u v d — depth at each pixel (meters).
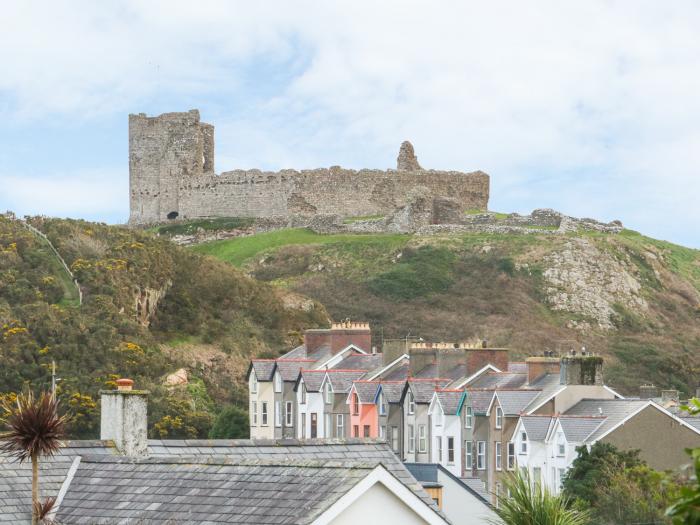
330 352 115.56
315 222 193.00
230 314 138.62
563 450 82.88
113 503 34.28
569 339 160.00
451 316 164.62
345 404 106.12
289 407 111.50
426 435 97.19
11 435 34.59
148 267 136.75
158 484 34.34
